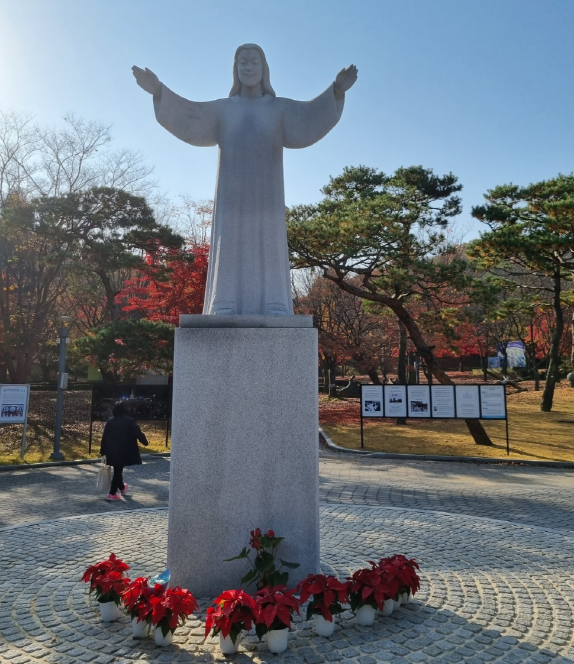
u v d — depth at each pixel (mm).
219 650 3654
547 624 4043
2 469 13281
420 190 23891
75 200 21484
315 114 5199
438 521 7430
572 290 28969
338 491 10195
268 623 3436
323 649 3660
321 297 31422
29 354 22859
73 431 19250
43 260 20688
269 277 5066
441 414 16438
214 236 5293
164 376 24734
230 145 5184
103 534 6836
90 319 38062
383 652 3615
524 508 8781
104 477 9766
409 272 17344
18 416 14430
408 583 4129
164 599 3678
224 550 4477
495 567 5438
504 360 44844
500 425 22469
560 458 14789
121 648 3697
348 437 19203
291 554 4496
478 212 18328
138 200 22500
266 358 4605
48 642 3793
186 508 4508
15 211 20500
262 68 5355
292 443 4570
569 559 5738
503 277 30750
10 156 22734
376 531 6863
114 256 22016
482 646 3697
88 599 4574
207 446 4543
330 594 3766
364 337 31656
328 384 39031
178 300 22969
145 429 20609
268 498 4523
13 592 4770
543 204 17625
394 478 11828
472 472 12891
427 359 18094
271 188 5180
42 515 8586
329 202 18953
